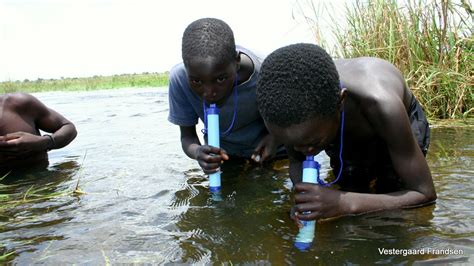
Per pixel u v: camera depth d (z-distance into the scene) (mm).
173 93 3074
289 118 1710
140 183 2738
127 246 1784
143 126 5219
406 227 1812
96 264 1640
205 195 2449
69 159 3531
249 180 2734
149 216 2133
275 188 2531
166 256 1676
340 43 4984
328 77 1720
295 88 1688
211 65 2375
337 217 1940
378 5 4742
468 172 2535
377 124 2031
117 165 3248
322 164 3057
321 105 1710
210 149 2531
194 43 2412
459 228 1777
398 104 1990
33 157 3426
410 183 2053
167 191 2549
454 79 4477
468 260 1515
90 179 2883
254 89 2914
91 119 6027
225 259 1623
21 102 3418
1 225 2105
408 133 1986
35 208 2342
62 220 2139
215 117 2557
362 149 2404
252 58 2891
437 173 2541
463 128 3928
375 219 1906
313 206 1821
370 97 2014
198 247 1742
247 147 3266
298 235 1799
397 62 4625
